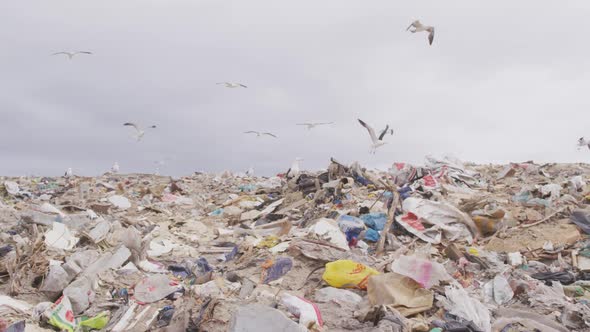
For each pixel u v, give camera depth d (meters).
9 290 7.92
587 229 11.39
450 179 17.91
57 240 10.28
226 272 9.41
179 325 6.46
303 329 5.73
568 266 9.85
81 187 21.25
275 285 8.43
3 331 6.23
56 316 6.98
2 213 14.34
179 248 12.23
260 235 13.53
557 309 7.36
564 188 15.95
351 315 6.93
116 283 8.60
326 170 19.61
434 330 6.30
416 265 7.63
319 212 14.23
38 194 22.69
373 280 7.47
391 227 12.35
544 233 11.41
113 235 10.45
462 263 9.68
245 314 5.77
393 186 13.19
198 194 23.45
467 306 6.98
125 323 7.10
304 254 9.16
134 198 21.52
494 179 20.58
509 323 6.62
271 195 20.17
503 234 11.66
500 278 8.30
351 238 11.65
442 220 12.31
